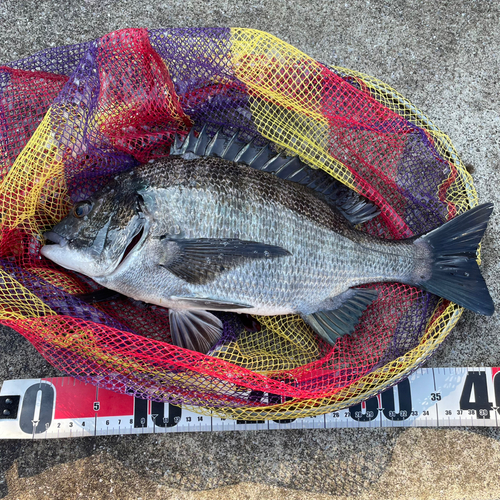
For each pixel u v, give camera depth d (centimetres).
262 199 43
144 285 44
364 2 53
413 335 47
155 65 45
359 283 46
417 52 53
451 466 48
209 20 52
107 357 42
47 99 47
